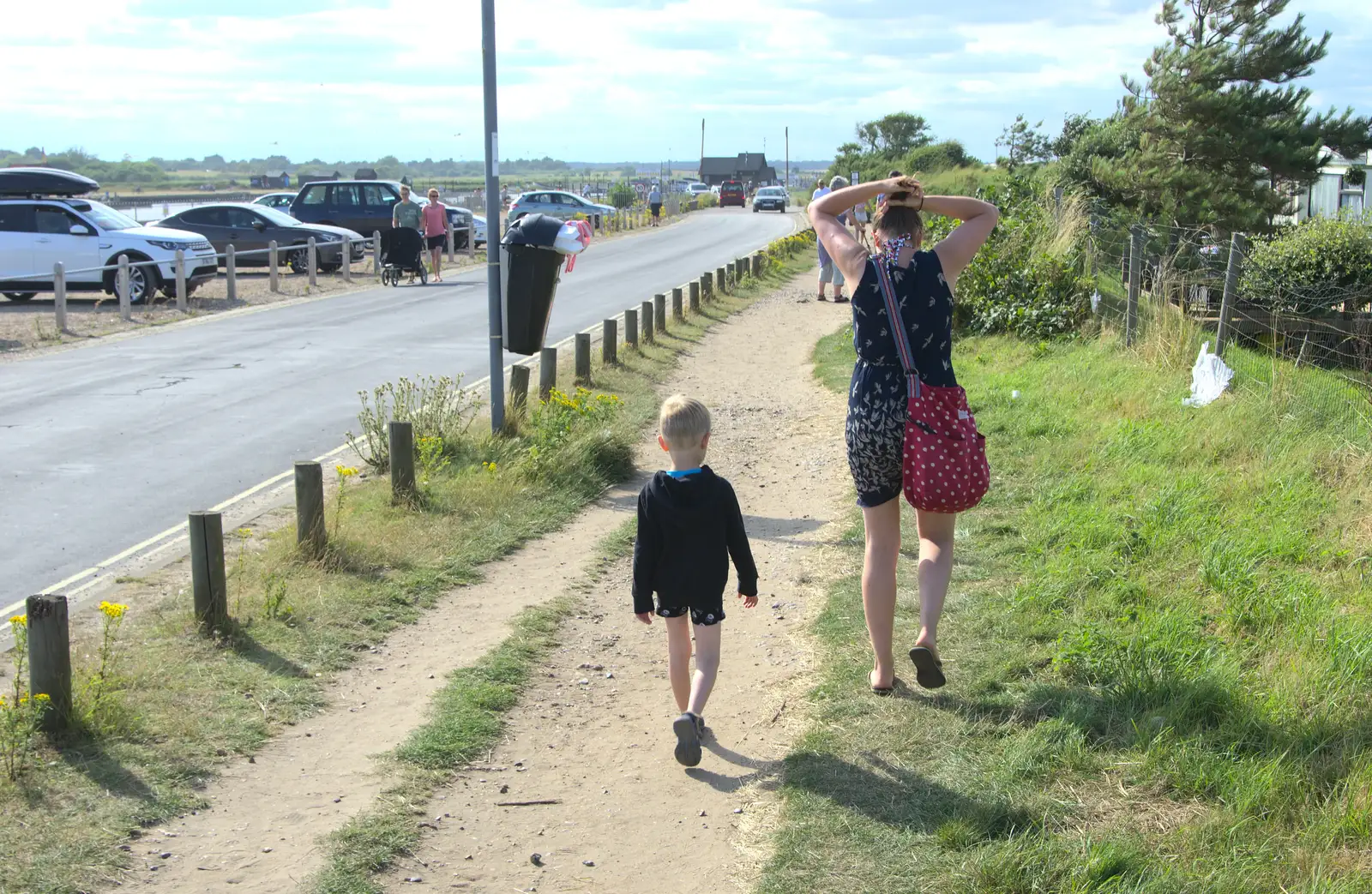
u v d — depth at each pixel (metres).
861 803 3.85
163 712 4.64
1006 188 22.33
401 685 5.11
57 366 14.09
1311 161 22.95
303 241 26.75
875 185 4.35
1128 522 6.26
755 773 4.27
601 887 3.59
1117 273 16.83
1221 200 22.27
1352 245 13.58
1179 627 4.86
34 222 20.73
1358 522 6.07
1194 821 3.51
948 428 4.12
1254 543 5.77
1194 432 8.06
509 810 4.07
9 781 3.99
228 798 4.07
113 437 10.28
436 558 6.83
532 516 7.77
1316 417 8.20
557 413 9.35
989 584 5.83
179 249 19.77
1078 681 4.58
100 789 4.02
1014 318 13.54
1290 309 13.54
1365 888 3.09
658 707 4.96
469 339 16.47
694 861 3.72
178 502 8.30
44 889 3.43
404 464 7.71
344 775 4.26
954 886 3.32
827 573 6.54
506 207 46.66
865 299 4.23
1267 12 23.30
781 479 9.00
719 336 16.91
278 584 6.17
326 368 13.96
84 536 7.52
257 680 5.03
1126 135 24.12
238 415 11.26
